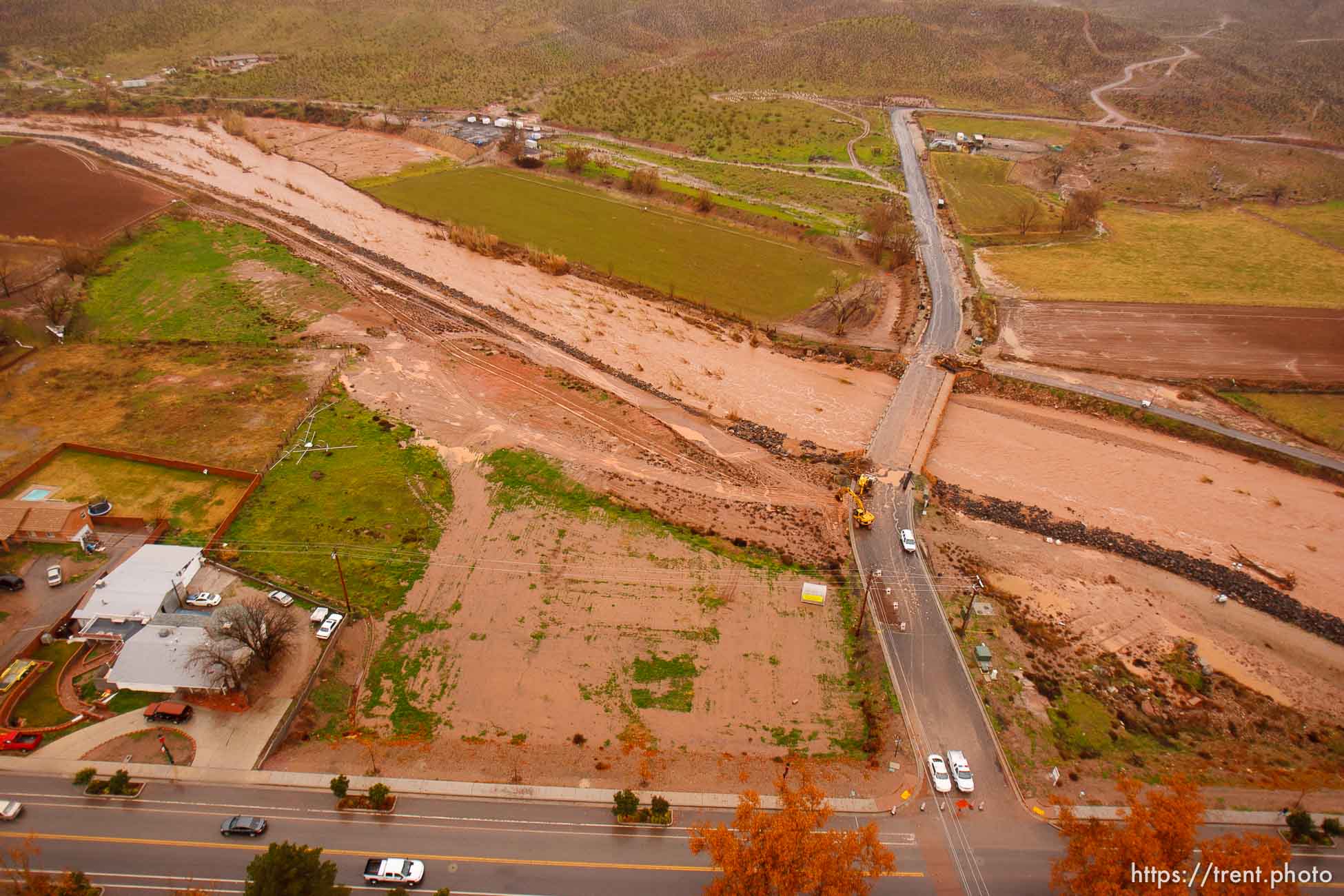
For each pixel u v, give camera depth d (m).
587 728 73.56
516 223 186.75
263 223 178.88
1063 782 68.94
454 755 70.31
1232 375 132.62
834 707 76.56
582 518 99.00
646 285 160.50
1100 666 83.00
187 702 73.00
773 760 70.94
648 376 131.50
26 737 68.38
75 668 76.12
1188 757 72.81
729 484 106.44
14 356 126.38
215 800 64.94
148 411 115.12
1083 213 186.50
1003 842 63.69
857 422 121.50
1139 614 90.19
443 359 132.38
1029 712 75.94
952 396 129.12
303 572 89.00
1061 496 108.56
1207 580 94.94
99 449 105.56
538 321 146.62
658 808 64.44
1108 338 143.62
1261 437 118.75
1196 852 60.06
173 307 144.25
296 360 129.75
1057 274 167.25
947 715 75.00
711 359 137.25
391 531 95.94
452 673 78.62
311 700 74.88
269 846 55.34
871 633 84.00
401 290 154.50
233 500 98.88
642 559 93.00
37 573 86.44
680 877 60.88
